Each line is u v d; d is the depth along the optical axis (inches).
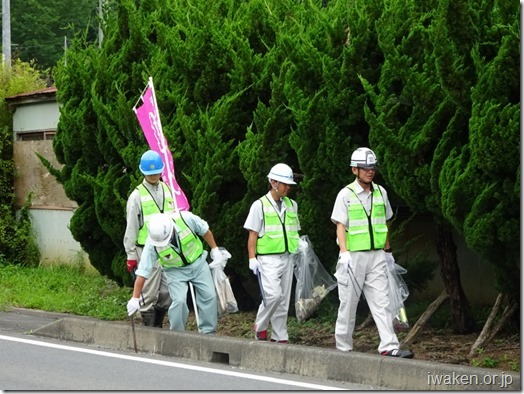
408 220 458.3
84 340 452.4
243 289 524.7
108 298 572.7
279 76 467.5
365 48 431.2
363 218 392.2
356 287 392.5
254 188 473.4
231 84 500.1
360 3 437.4
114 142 530.6
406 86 402.3
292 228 425.7
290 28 496.7
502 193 359.6
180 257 419.2
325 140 438.0
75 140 557.6
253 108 501.7
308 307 429.4
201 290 427.2
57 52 1847.9
